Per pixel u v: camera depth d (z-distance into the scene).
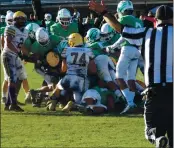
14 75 27.23
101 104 26.11
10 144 19.48
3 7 79.44
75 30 31.48
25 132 21.62
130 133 21.34
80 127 22.66
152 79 14.78
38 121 24.16
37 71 28.50
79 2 76.62
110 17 15.74
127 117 25.16
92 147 18.91
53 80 28.16
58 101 27.17
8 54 27.14
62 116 25.48
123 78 26.38
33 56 28.06
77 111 26.92
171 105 14.69
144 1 72.19
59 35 31.16
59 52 27.83
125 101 27.22
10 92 27.02
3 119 24.64
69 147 18.92
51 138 20.53
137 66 27.05
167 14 14.95
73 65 26.27
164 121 14.78
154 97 14.78
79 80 26.28
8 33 27.03
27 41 27.75
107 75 26.72
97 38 27.70
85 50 26.27
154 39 14.76
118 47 26.92
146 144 19.33
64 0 77.81
